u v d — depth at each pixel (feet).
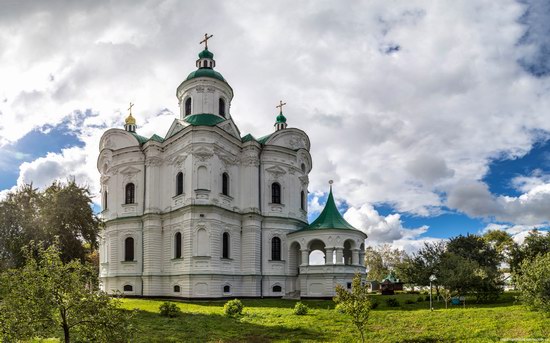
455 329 88.02
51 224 122.62
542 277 94.02
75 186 131.54
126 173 191.01
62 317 49.62
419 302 155.94
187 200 170.50
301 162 208.95
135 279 178.19
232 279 173.58
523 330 83.25
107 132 201.98
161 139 195.11
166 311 111.86
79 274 51.52
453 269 142.92
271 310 123.65
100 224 139.33
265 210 190.49
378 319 102.17
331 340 80.89
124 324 52.13
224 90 207.00
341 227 177.58
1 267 105.91
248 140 192.85
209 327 94.84
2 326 46.83
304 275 175.01
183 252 168.14
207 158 173.37
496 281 144.66
